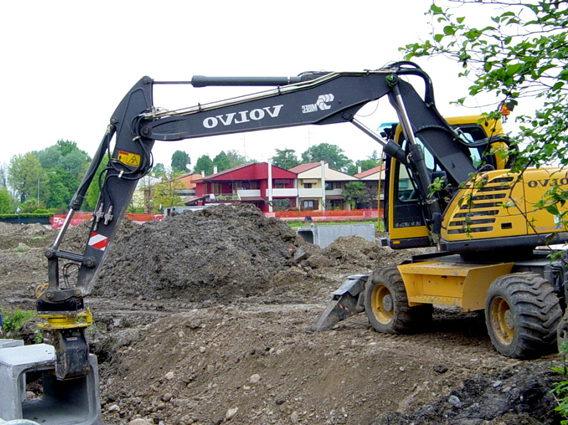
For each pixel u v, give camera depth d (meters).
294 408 7.67
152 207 59.06
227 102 8.66
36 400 7.63
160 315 13.94
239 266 16.70
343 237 21.22
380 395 7.09
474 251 8.25
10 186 94.44
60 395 7.45
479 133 9.33
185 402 8.73
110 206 8.13
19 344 7.88
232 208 20.31
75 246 22.31
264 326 10.17
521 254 8.41
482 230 8.03
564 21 3.98
